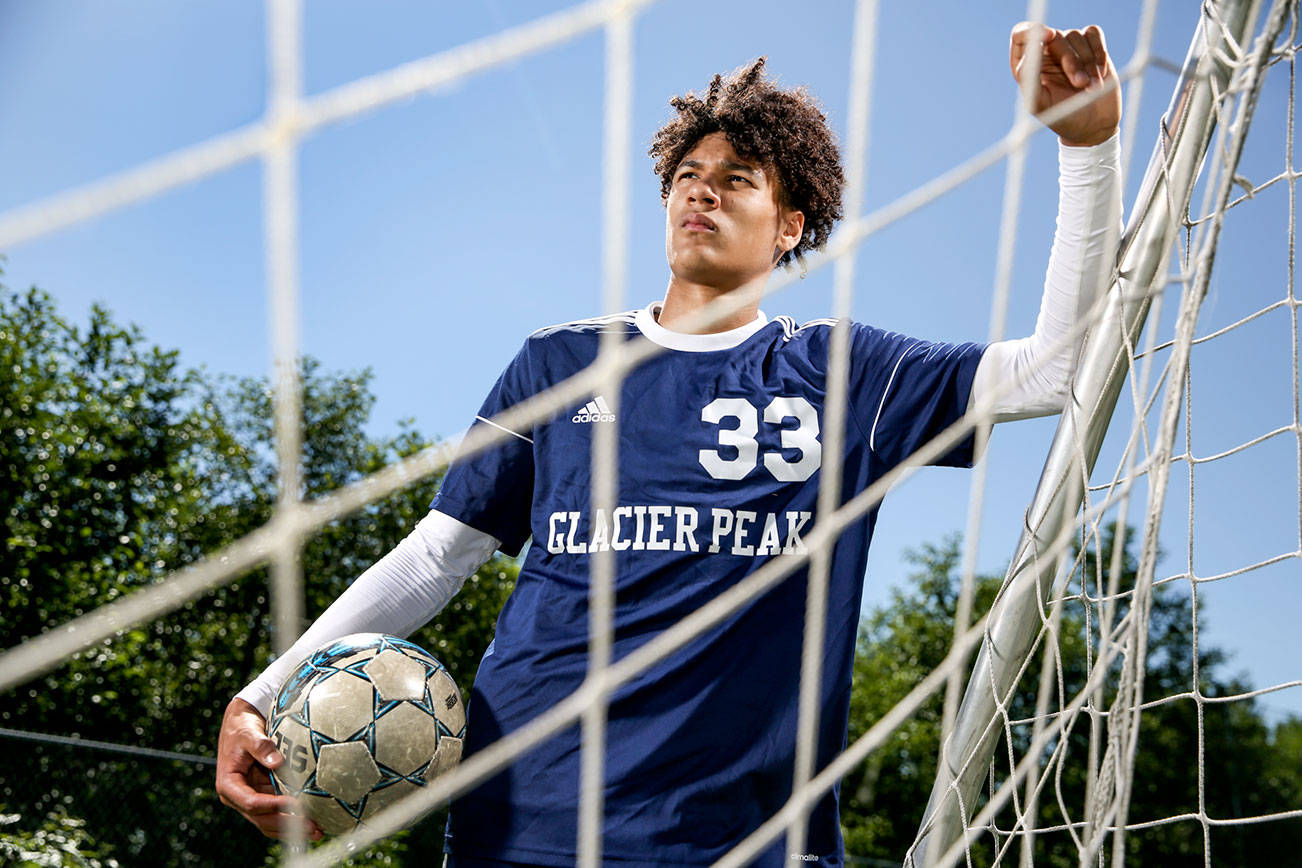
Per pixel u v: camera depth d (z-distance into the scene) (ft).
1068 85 5.27
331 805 5.37
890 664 74.64
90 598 40.27
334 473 54.08
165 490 48.44
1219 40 4.91
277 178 2.18
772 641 5.41
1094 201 5.29
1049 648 4.76
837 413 4.20
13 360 44.27
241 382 54.75
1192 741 56.54
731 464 5.74
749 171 6.34
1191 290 4.32
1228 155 4.31
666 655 5.38
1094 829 4.17
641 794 5.18
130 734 45.27
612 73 2.88
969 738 5.34
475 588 47.29
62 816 23.32
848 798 61.82
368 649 5.67
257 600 47.91
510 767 5.46
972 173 3.83
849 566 5.63
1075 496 5.23
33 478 41.57
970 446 5.82
